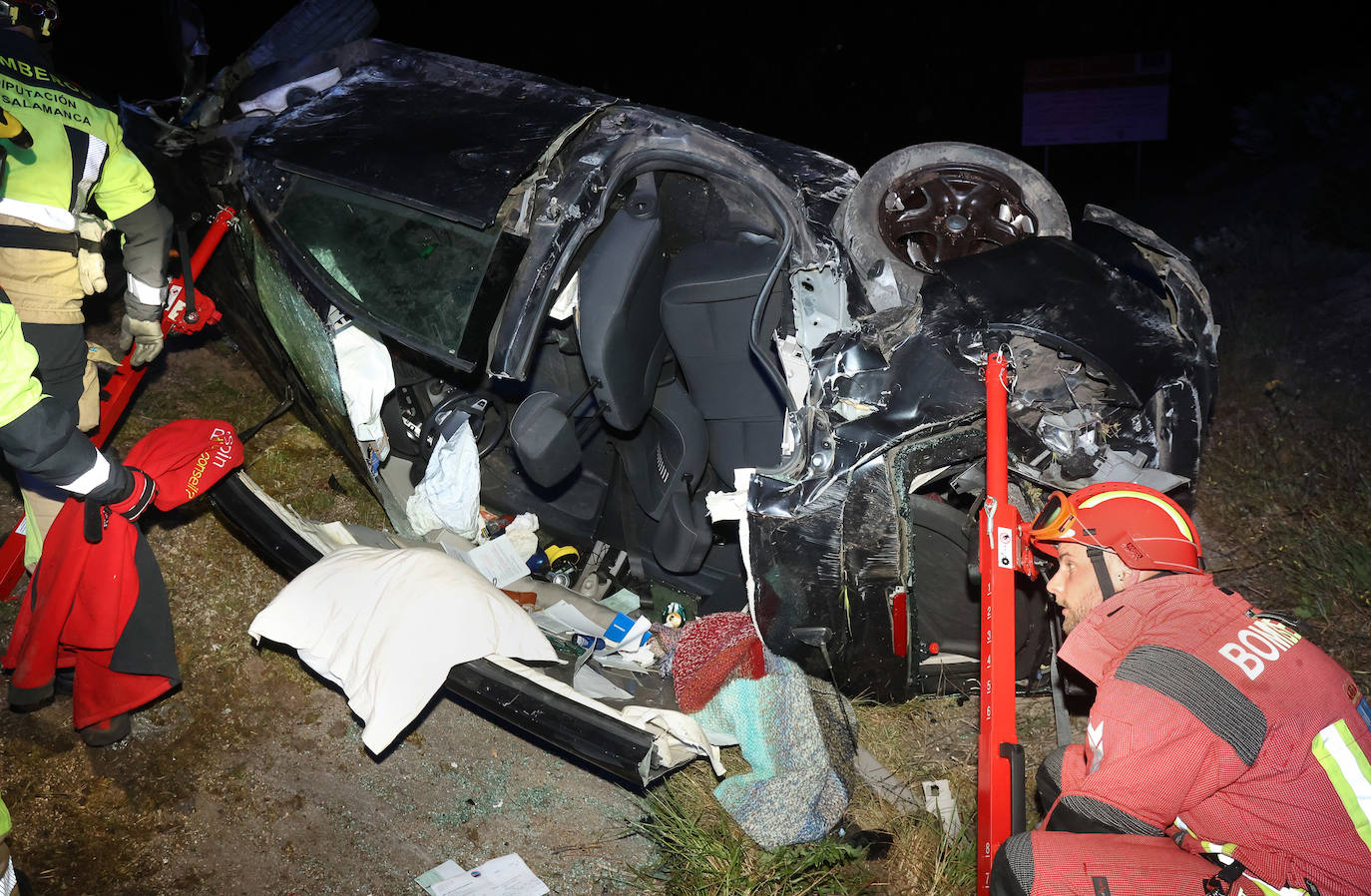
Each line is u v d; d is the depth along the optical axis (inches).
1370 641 147.3
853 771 123.7
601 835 123.8
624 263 124.0
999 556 95.3
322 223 132.5
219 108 150.9
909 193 128.1
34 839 118.7
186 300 140.5
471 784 130.0
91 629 119.8
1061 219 129.3
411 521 146.1
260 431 176.2
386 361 133.8
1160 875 78.0
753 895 113.0
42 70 118.5
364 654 117.8
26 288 120.5
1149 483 114.1
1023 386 117.3
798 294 119.6
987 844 91.6
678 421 134.7
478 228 121.3
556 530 151.5
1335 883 74.7
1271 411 202.7
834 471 112.0
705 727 122.3
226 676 139.8
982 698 96.3
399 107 140.4
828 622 115.9
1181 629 80.7
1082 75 285.7
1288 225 278.2
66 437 109.7
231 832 121.7
